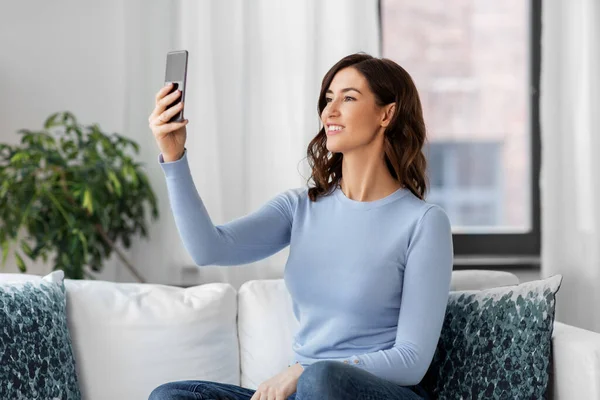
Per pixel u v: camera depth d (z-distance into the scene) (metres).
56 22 3.42
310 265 1.93
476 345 1.92
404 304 1.82
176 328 2.17
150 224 3.37
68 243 3.07
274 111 3.37
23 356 1.93
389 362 1.73
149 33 3.32
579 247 3.43
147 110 3.33
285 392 1.70
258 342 2.21
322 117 1.94
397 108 1.93
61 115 3.42
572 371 1.85
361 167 1.95
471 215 3.73
